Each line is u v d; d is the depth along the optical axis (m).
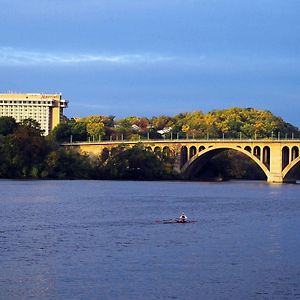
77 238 116.06
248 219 153.25
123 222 141.12
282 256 100.94
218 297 77.56
